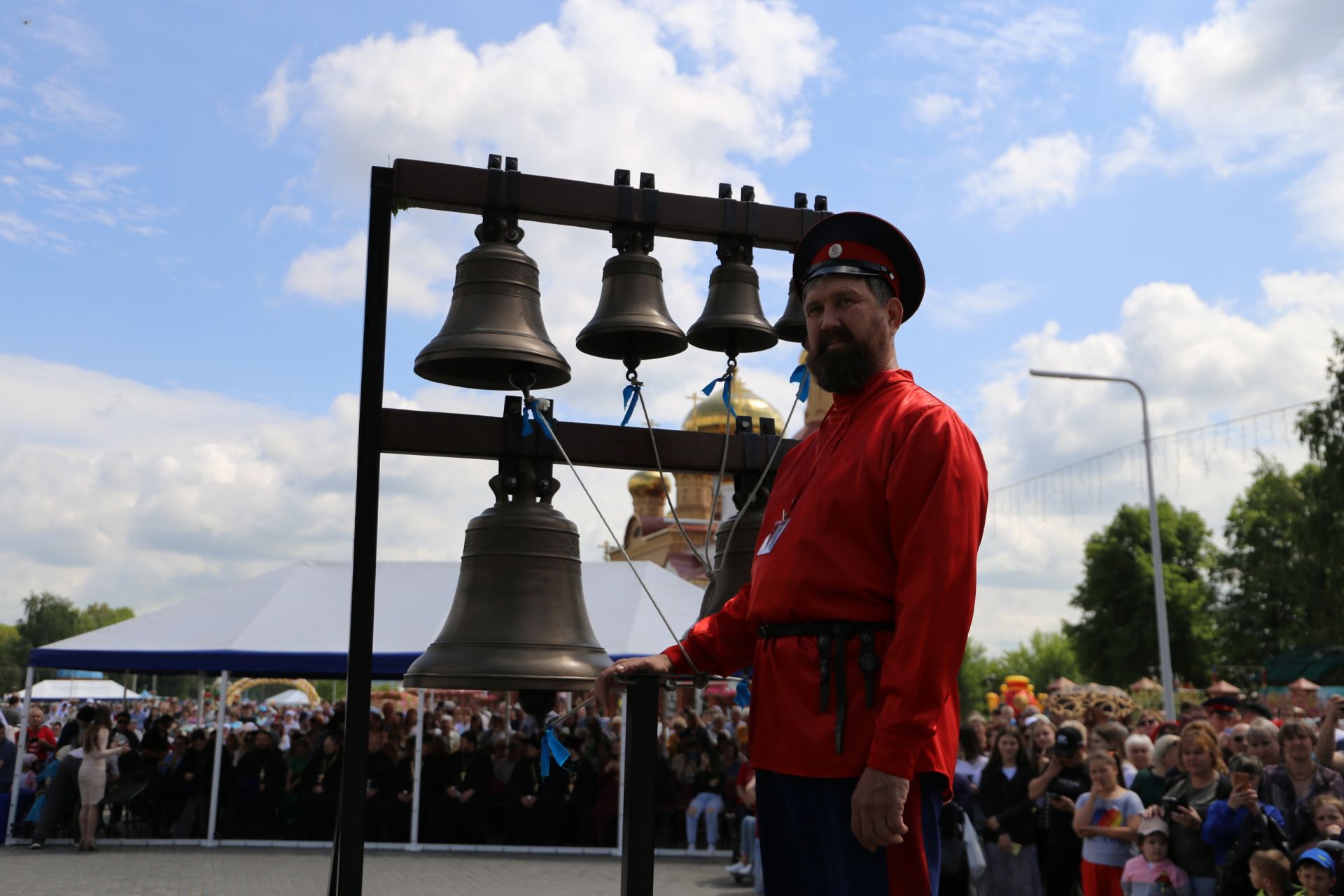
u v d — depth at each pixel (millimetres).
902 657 2006
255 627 14516
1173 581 56219
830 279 2396
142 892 11562
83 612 107250
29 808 15875
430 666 3189
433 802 15539
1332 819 5934
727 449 3363
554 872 13445
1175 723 9227
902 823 1957
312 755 15617
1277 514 49969
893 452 2193
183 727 24422
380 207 3168
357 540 2986
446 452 3178
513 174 3262
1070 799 7934
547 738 2662
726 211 3467
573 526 3404
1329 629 39406
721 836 15625
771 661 2297
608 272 3525
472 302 3307
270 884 12133
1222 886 6152
